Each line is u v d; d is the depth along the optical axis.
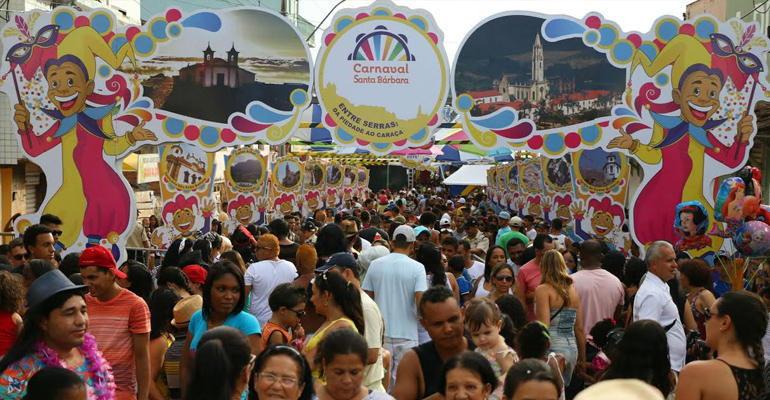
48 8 18.12
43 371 3.87
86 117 12.02
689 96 12.07
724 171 12.11
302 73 12.01
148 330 5.88
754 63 11.98
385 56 11.99
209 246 9.89
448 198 41.44
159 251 15.02
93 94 12.02
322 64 11.99
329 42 11.97
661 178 12.17
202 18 11.99
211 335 4.20
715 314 4.56
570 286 7.22
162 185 15.93
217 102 12.04
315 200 25.45
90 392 4.79
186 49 12.01
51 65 11.95
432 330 5.05
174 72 12.02
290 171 23.08
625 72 12.10
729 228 10.44
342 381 4.29
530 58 12.12
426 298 5.06
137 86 12.01
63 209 12.07
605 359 6.64
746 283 10.56
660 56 12.06
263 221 19.12
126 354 5.77
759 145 17.53
